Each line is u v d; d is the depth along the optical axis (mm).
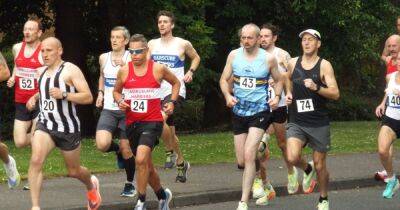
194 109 42906
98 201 14828
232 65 15289
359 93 50750
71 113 13836
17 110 17672
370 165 22641
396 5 46375
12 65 35844
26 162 21203
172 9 32000
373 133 32344
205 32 32250
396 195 18656
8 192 16969
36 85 17453
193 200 16875
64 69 13727
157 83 14328
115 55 16562
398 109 16797
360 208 16688
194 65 18641
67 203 15641
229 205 16938
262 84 15062
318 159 15094
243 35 15023
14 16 36406
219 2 35875
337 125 37562
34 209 13508
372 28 40156
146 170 14055
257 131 14922
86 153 23344
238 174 20250
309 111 14867
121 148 16391
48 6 36188
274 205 16953
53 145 13852
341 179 19844
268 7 36562
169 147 18438
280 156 24266
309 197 18297
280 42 37438
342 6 36625
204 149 25125
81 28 34969
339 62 39969
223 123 40062
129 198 16391
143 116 14281
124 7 33594
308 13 36531
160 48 18562
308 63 14844
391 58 18391
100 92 17109
